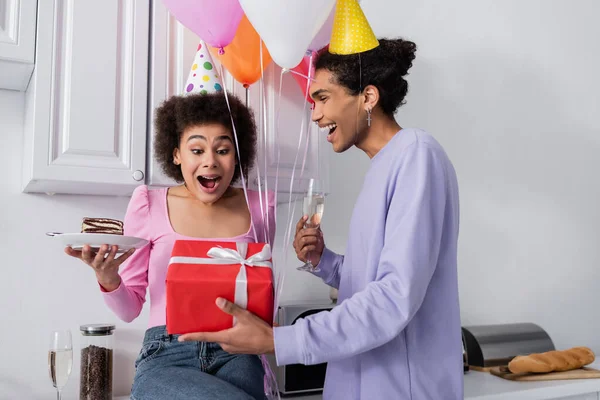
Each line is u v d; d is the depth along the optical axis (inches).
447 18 91.2
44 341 61.4
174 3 46.4
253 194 51.3
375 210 44.0
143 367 41.3
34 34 52.1
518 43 98.6
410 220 40.1
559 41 103.5
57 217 62.9
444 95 89.5
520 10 99.7
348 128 47.3
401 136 45.2
